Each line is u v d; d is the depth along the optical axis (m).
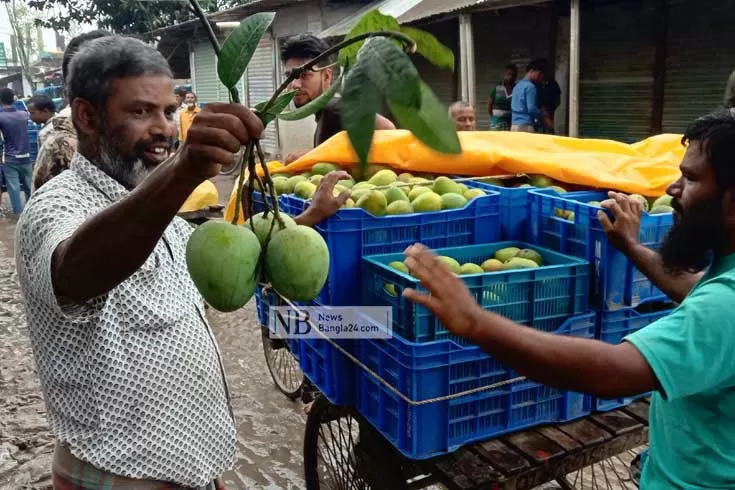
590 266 2.32
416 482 2.62
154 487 1.76
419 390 2.02
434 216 2.60
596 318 2.34
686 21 8.06
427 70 11.84
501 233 2.82
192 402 1.81
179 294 1.81
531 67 8.98
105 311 1.64
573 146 3.23
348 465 2.99
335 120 3.87
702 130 1.51
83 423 1.70
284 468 3.80
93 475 1.72
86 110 1.66
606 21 9.07
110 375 1.66
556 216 2.62
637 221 2.16
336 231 2.42
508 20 10.44
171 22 19.33
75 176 1.67
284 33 14.58
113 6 18.89
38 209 1.57
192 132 1.12
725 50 7.68
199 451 1.83
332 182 2.40
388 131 3.36
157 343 1.73
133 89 1.62
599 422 2.26
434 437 2.08
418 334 2.02
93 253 1.28
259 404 4.54
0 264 8.33
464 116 5.11
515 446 2.14
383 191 2.83
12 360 5.27
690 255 1.58
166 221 1.24
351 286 2.47
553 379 1.39
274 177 3.32
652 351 1.37
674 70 8.29
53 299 1.45
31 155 12.05
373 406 2.35
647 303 2.55
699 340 1.36
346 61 1.13
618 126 9.20
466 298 1.40
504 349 1.39
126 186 1.72
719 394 1.48
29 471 3.69
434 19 9.12
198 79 18.50
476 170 3.21
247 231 1.29
